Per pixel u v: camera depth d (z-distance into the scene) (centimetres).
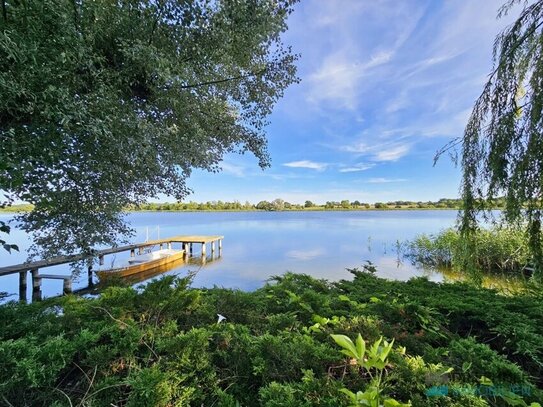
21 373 93
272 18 281
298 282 226
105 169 262
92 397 98
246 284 709
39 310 142
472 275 201
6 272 580
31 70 169
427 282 240
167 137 266
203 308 152
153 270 878
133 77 246
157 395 92
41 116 187
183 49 263
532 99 161
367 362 76
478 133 189
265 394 91
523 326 143
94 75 208
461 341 126
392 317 154
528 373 120
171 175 331
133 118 234
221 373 112
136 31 237
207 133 327
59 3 173
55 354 100
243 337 121
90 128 198
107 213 303
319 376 105
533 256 165
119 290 156
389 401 71
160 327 132
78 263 319
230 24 260
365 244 1345
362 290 212
